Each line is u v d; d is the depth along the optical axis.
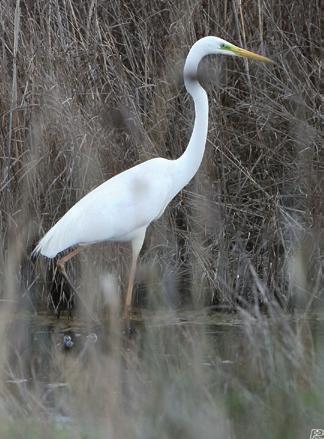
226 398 7.15
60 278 12.08
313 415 6.47
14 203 12.08
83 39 12.38
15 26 11.69
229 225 12.18
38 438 6.48
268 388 7.26
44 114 11.96
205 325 10.90
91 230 11.05
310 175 12.16
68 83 12.08
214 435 6.36
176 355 9.39
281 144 12.38
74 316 11.77
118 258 12.23
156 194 11.33
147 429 6.64
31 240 12.16
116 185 11.30
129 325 11.09
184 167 11.59
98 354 10.05
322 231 12.02
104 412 7.56
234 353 9.41
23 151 12.23
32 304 12.12
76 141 11.77
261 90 12.46
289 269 11.50
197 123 11.42
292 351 7.82
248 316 9.01
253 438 6.34
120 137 12.52
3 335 10.70
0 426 6.68
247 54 11.21
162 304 12.05
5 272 12.08
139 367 9.02
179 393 7.41
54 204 12.16
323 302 10.97
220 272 11.84
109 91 12.39
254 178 12.52
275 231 11.86
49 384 8.88
